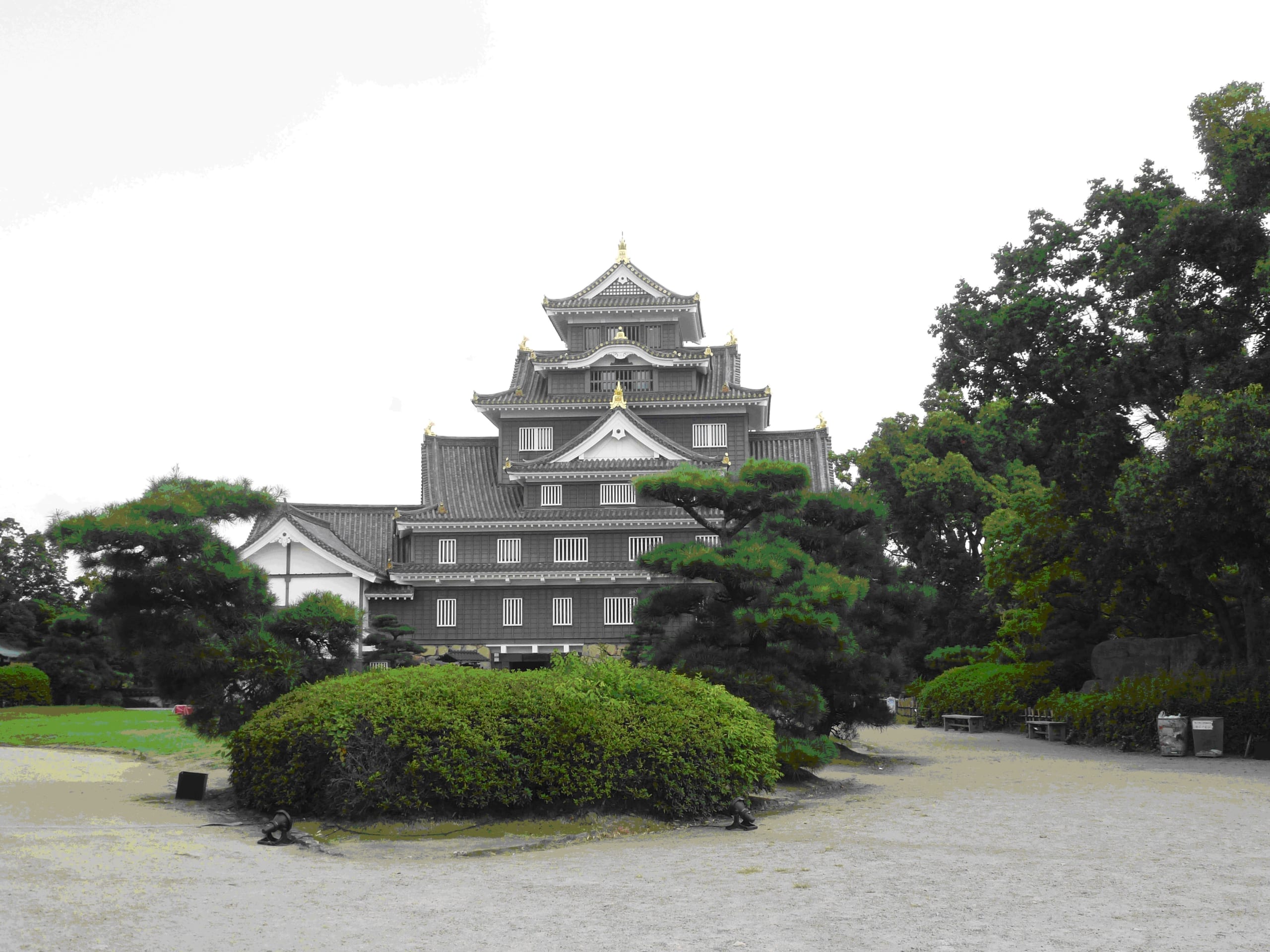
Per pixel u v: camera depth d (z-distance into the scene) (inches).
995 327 1234.0
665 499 880.3
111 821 561.9
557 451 2110.0
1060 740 1337.4
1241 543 1010.7
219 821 579.8
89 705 2396.7
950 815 615.2
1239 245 1050.1
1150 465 1003.9
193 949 300.5
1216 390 1043.3
